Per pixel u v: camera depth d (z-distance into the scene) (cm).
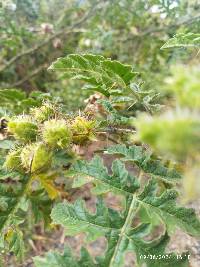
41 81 34
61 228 32
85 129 15
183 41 14
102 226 13
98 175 14
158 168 14
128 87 16
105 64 15
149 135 6
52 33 33
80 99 28
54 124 15
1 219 16
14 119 16
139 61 30
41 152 15
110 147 15
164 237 13
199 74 6
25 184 16
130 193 14
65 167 17
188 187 6
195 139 6
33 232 30
